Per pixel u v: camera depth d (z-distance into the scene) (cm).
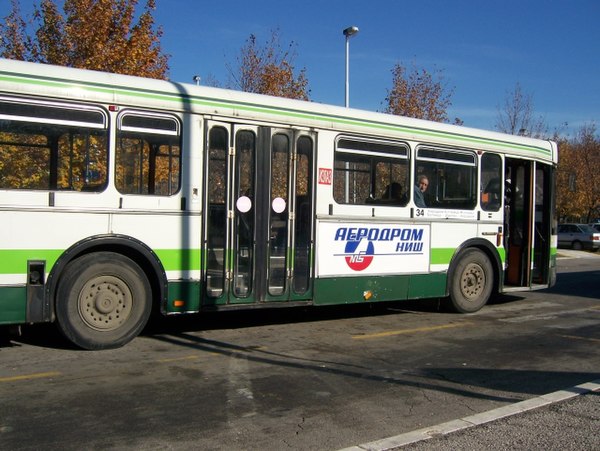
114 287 732
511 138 1127
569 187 1296
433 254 1016
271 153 839
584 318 1056
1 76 660
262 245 834
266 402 559
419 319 1016
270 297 841
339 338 847
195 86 789
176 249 767
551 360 744
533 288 1177
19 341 773
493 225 1103
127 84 734
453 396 592
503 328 948
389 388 614
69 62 1464
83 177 707
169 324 913
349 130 906
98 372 641
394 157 959
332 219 893
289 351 759
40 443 452
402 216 969
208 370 661
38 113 680
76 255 712
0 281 663
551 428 500
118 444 454
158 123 753
